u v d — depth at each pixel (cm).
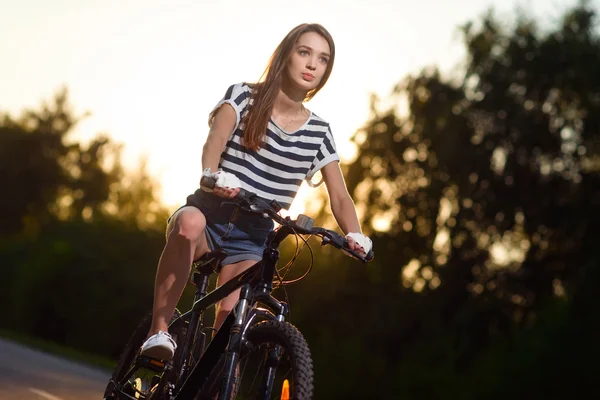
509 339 2347
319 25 488
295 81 485
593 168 2978
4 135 7125
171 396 495
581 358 2128
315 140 501
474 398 2386
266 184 495
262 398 432
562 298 2261
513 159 2992
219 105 489
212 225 491
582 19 2945
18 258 3412
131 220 2975
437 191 3058
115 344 2833
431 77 3073
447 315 3020
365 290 2772
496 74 2994
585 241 2975
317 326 2748
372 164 3159
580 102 2975
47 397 909
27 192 7106
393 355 2828
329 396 2744
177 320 524
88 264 2884
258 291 454
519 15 3016
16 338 2088
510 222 3027
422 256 3098
